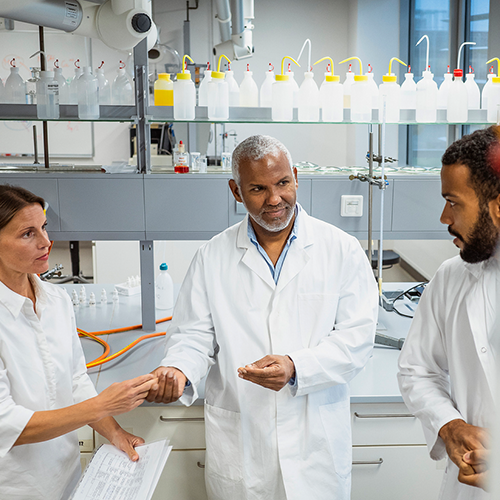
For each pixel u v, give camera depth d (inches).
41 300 49.0
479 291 43.8
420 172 85.4
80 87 74.4
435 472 65.4
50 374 48.2
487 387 42.8
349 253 56.7
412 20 190.9
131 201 78.0
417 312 51.6
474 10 151.3
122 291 101.7
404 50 194.2
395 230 83.0
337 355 53.1
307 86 77.1
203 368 55.4
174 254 187.3
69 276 180.5
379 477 65.2
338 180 80.3
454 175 39.0
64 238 78.5
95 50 194.2
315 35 202.7
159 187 77.7
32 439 44.1
